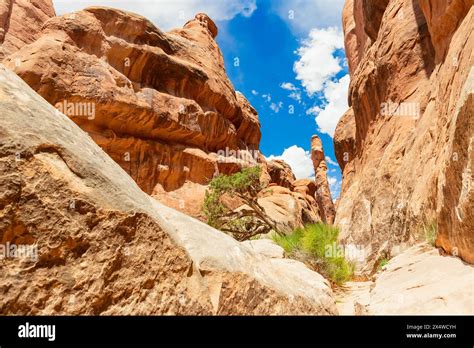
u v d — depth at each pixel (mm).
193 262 2715
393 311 4051
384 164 14164
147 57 24594
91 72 21125
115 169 2561
